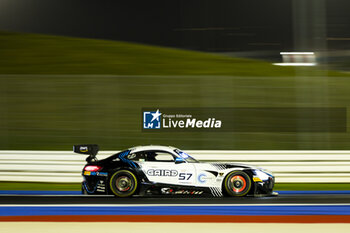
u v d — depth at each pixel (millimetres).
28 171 22578
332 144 26547
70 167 22500
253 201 16188
